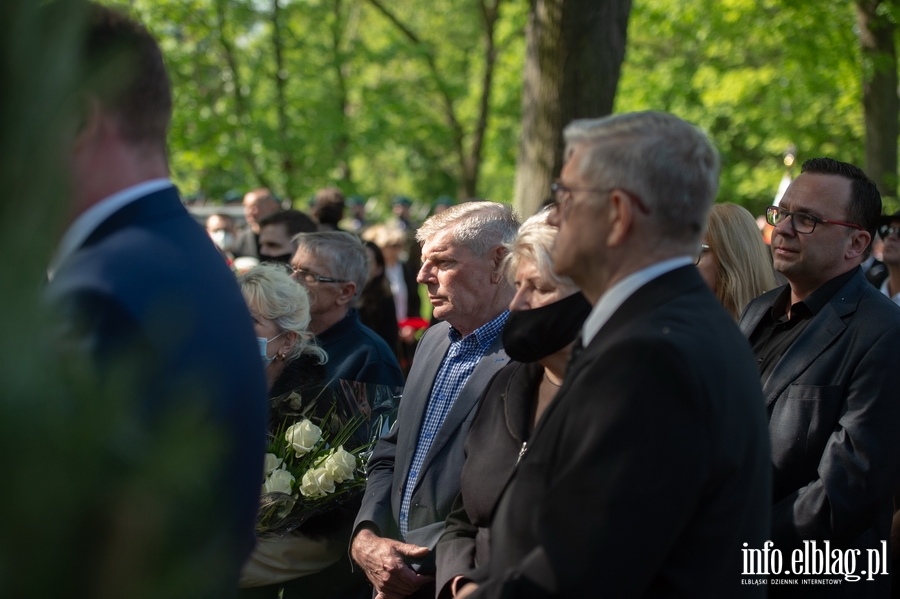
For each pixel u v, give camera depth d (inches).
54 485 23.8
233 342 51.2
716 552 51.5
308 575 102.1
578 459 50.9
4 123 25.6
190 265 51.2
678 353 50.4
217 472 29.4
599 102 227.0
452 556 75.8
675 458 49.1
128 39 49.9
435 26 778.2
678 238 56.0
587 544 49.4
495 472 72.5
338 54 557.0
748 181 650.2
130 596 25.0
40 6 26.6
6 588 23.5
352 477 100.4
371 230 413.7
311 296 125.9
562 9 223.9
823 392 88.7
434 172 856.3
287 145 507.5
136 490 25.1
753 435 53.9
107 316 46.1
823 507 82.9
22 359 24.0
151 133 52.6
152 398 29.3
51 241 26.4
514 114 732.0
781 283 128.9
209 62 510.0
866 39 381.4
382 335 215.3
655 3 492.4
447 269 97.2
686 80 625.9
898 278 182.9
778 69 532.4
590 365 53.1
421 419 98.8
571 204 56.6
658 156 54.0
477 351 98.0
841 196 94.1
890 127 387.9
